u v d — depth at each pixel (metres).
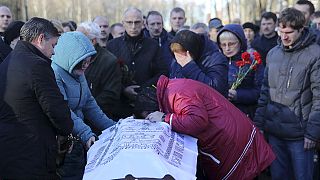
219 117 3.18
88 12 40.91
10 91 3.31
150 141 2.62
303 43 4.18
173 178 2.39
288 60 4.29
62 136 3.60
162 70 5.47
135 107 3.27
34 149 3.32
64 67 3.72
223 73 4.00
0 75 3.38
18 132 3.31
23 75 3.28
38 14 36.50
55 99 3.33
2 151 3.32
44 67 3.32
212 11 18.38
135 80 5.41
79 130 3.72
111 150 2.65
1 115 3.36
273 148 4.50
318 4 10.12
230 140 3.19
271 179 4.92
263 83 4.62
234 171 3.26
